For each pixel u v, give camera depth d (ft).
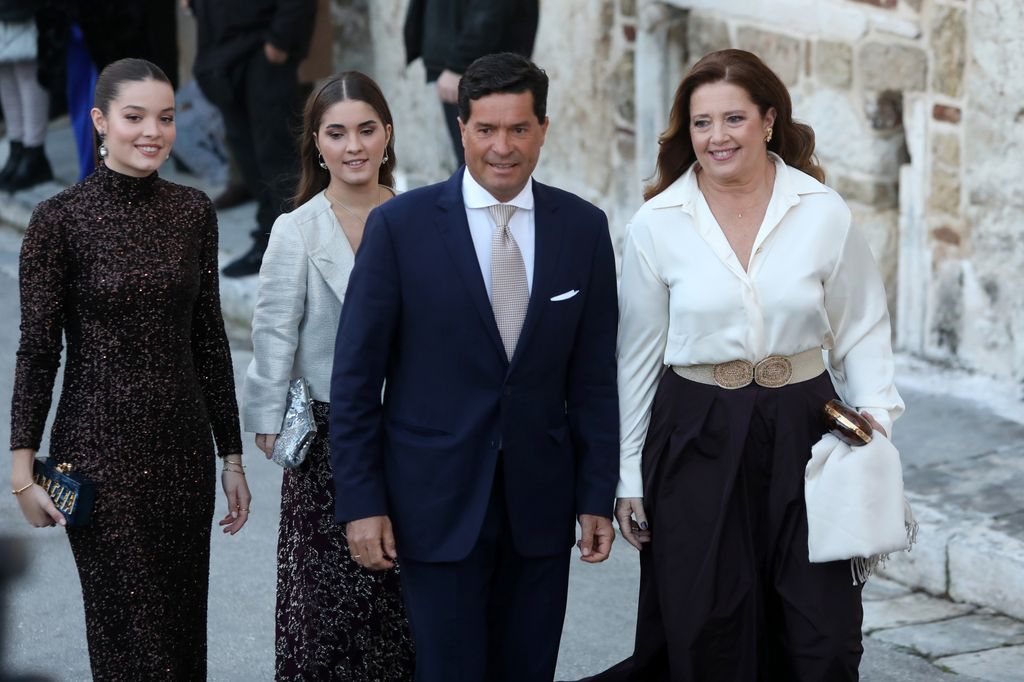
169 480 24.58
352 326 22.89
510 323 22.81
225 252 68.39
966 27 43.98
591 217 23.40
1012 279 44.09
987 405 43.86
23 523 40.78
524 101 21.91
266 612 35.27
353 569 26.68
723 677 24.03
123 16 76.07
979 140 44.21
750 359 23.47
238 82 60.85
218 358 26.08
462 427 22.84
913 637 32.83
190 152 84.38
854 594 23.65
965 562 34.22
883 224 48.24
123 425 24.06
